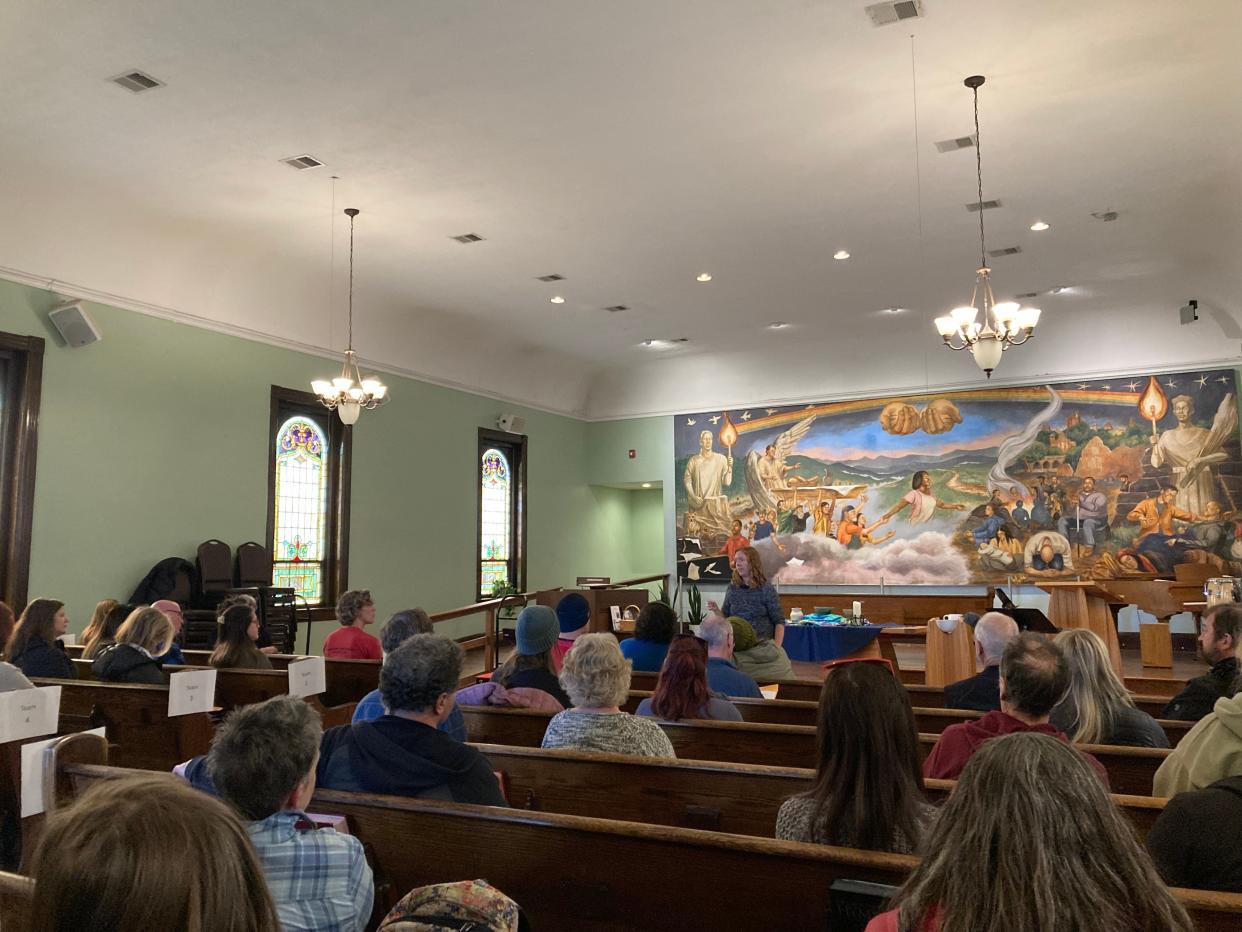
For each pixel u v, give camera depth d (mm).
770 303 11805
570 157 7188
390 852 2334
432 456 12656
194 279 9102
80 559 8008
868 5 5215
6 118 6352
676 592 15570
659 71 5902
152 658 4820
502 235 8992
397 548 11852
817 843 2002
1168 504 12445
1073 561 12906
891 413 14195
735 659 5645
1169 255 10039
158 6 5078
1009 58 5809
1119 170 7617
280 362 10258
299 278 10125
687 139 6902
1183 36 5570
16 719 2869
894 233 9133
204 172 7328
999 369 13516
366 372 11547
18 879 1482
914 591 13789
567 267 10078
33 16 5137
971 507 13562
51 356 7863
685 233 9031
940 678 7535
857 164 7426
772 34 5496
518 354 14398
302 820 1736
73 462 7996
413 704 2539
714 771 2756
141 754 4258
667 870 2025
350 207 8141
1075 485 12984
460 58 5699
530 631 4129
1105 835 990
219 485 9398
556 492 15656
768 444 15039
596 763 2910
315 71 5820
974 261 10117
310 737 1786
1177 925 960
